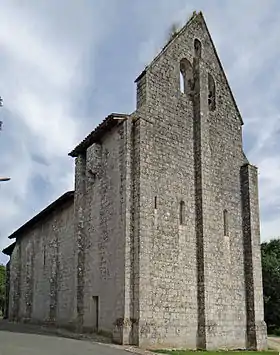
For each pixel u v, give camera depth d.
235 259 24.28
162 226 21.23
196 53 25.94
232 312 23.20
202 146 23.83
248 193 25.67
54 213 31.34
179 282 21.23
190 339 20.98
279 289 44.09
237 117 27.09
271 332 40.72
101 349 16.75
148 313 19.55
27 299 34.25
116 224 21.22
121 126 22.06
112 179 22.22
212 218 23.42
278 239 51.31
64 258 28.27
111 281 20.89
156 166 21.75
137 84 23.16
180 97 24.11
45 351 15.48
